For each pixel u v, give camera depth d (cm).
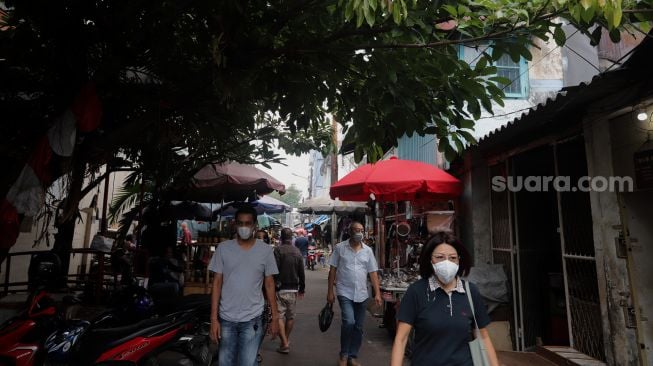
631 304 411
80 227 1203
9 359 383
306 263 2309
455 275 264
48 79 431
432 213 741
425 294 267
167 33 403
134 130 442
